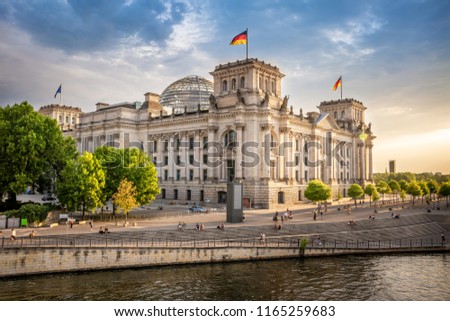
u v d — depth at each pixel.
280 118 120.88
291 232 74.25
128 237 62.09
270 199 110.88
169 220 80.56
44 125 85.75
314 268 59.72
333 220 85.75
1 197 82.56
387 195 198.00
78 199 76.31
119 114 139.38
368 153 179.00
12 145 77.25
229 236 68.50
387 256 69.00
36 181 87.31
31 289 46.34
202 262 59.38
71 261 52.53
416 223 92.75
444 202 147.50
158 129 138.00
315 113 145.00
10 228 66.31
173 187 130.62
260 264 60.78
